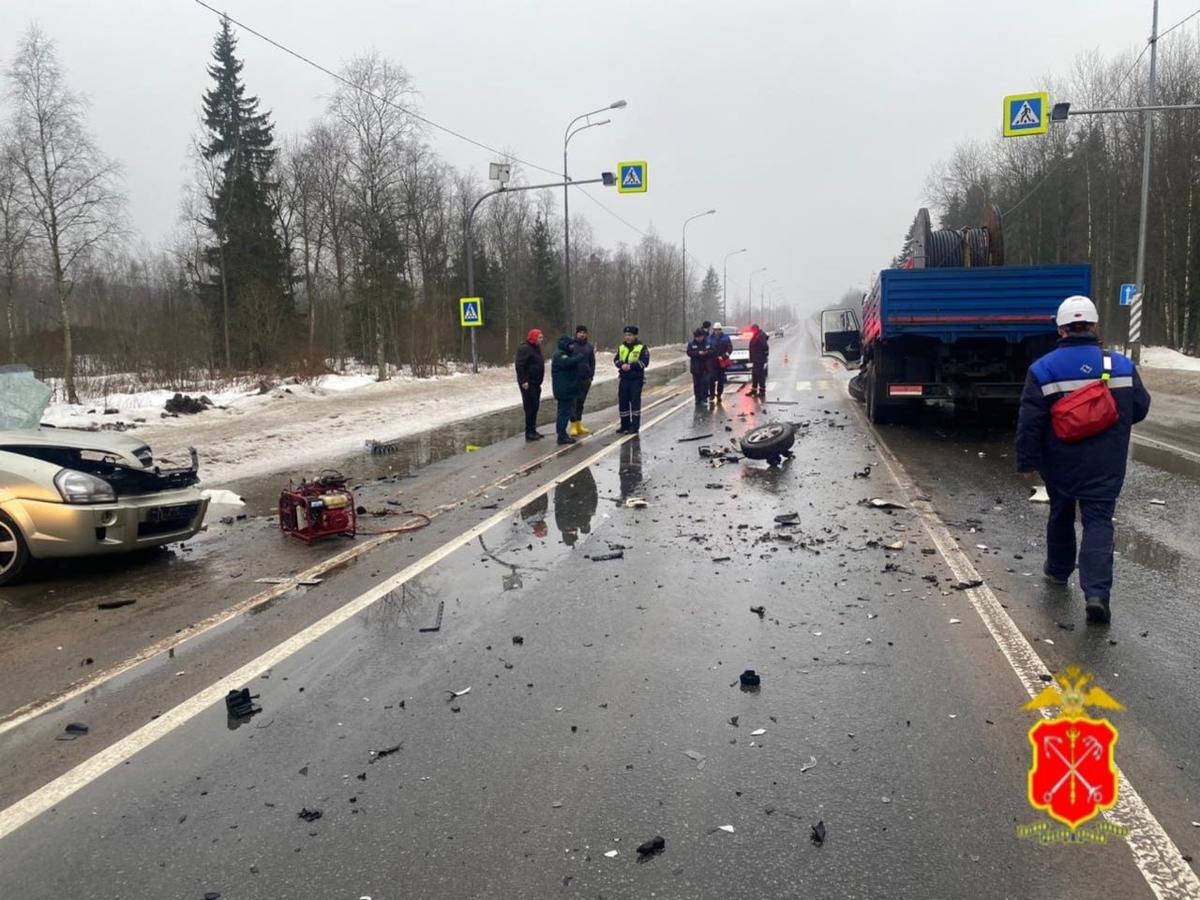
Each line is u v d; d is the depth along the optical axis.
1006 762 3.36
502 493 9.31
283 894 2.63
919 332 12.92
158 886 2.68
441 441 14.02
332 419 16.67
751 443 11.02
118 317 41.91
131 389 23.52
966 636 4.71
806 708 3.85
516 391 25.23
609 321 76.69
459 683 4.20
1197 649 4.50
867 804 3.07
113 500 6.26
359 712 3.90
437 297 43.22
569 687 4.13
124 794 3.22
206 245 38.16
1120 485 5.02
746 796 3.13
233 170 37.53
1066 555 5.62
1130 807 3.02
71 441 6.88
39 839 2.94
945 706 3.86
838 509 8.16
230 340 36.12
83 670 4.46
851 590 5.60
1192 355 38.06
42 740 3.68
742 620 5.05
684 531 7.38
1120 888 2.60
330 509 7.25
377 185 25.78
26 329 39.44
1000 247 15.44
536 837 2.91
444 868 2.75
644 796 3.14
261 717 3.86
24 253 23.81
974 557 6.38
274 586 5.94
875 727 3.66
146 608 5.50
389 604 5.46
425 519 8.04
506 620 5.13
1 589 6.01
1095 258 47.62
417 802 3.14
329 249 40.47
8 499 6.02
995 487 9.21
